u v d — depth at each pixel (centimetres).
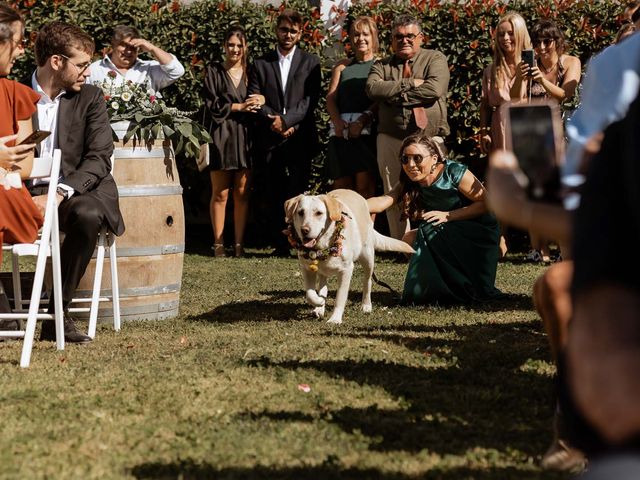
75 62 555
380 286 781
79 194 545
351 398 382
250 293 744
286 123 966
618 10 985
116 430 336
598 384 107
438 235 679
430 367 443
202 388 399
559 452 288
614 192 120
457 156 1003
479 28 988
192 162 1060
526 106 134
